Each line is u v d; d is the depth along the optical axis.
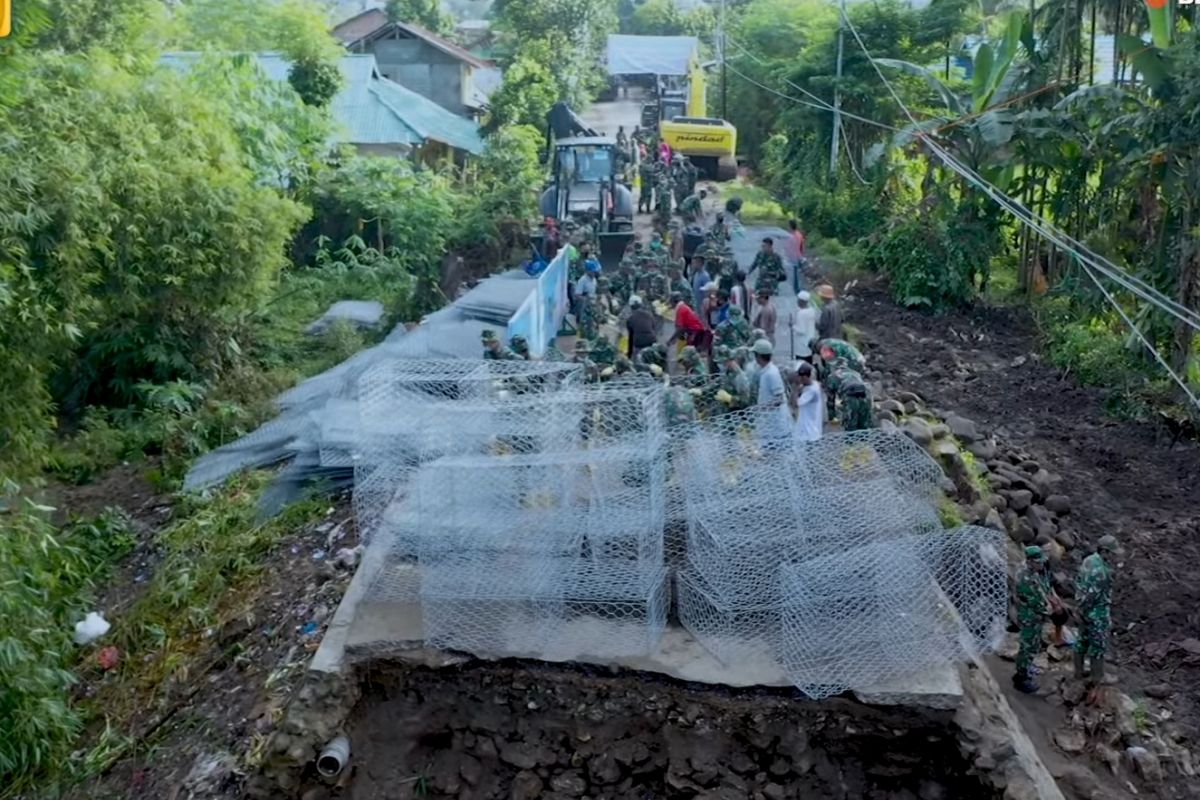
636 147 38.72
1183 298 19.05
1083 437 18.62
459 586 10.90
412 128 38.31
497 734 10.91
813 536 11.15
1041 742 11.02
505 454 11.33
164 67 26.78
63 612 14.27
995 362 22.42
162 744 11.93
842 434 12.30
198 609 14.08
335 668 10.80
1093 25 23.91
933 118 28.06
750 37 47.81
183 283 20.75
